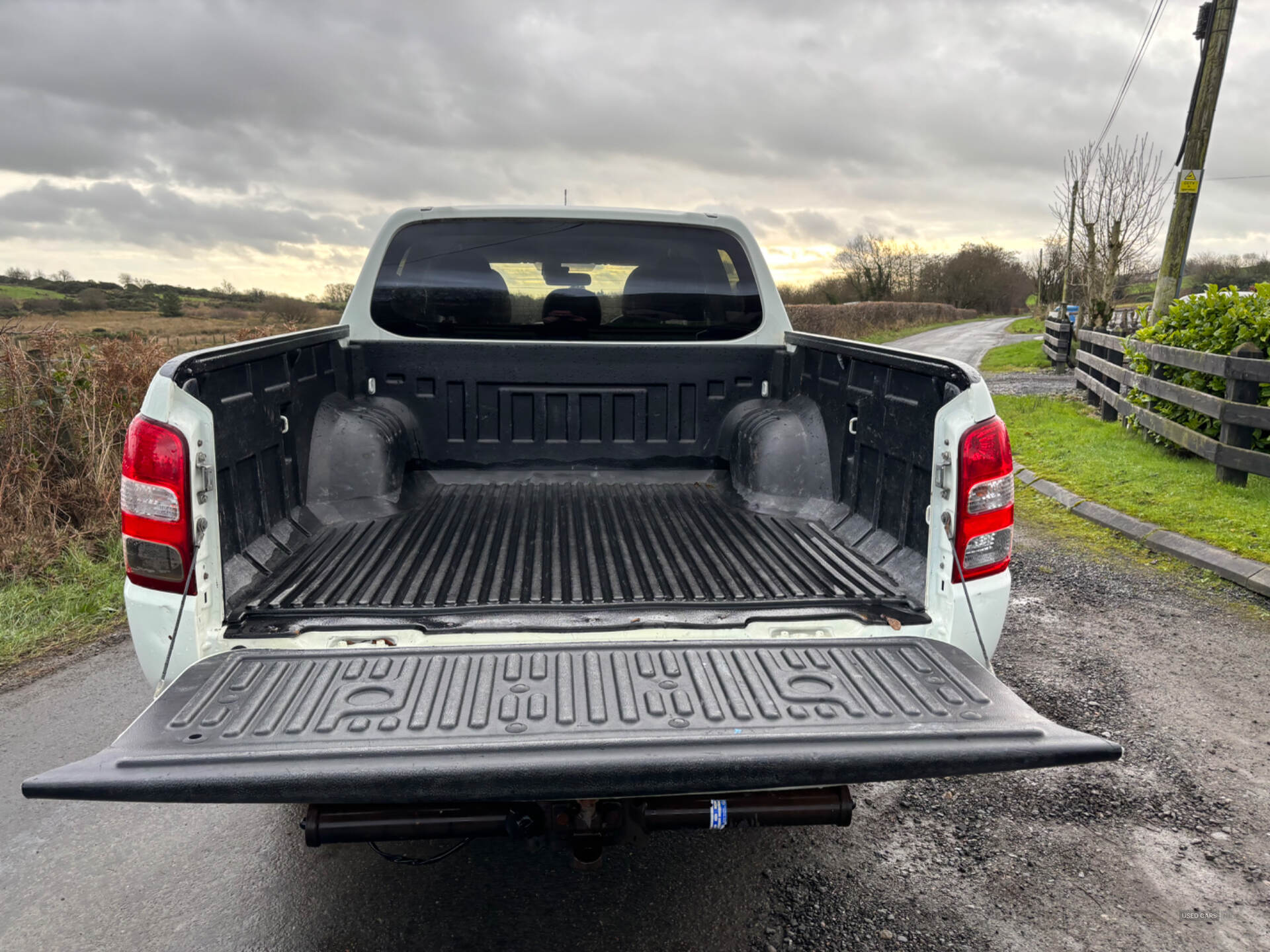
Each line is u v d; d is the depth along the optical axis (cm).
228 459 242
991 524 232
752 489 348
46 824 300
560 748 177
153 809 310
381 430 342
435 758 173
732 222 377
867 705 195
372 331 369
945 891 260
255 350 257
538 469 380
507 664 211
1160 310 1229
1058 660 425
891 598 249
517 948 236
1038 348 2709
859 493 306
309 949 236
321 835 198
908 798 312
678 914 250
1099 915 249
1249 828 291
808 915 249
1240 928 244
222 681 200
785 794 205
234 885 265
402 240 365
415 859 277
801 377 360
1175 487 725
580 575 270
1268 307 782
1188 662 423
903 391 269
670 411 379
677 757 176
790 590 256
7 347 637
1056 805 306
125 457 209
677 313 381
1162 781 319
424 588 255
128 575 213
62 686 415
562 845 201
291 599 243
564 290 374
